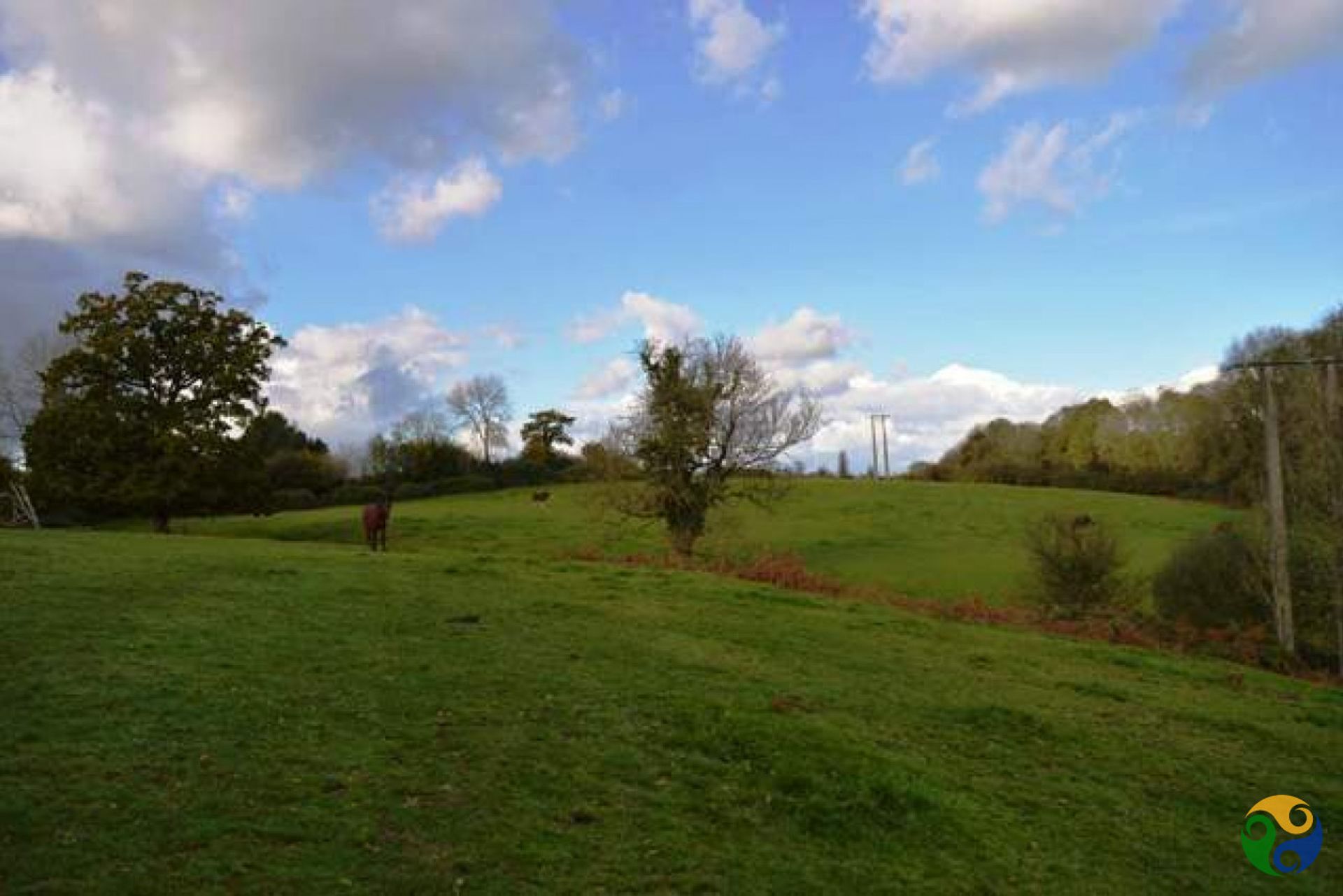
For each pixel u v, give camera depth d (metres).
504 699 12.22
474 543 58.00
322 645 14.16
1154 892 9.35
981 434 126.44
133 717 10.11
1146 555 59.81
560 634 16.81
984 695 16.25
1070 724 14.95
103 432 50.38
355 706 11.28
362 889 6.99
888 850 9.15
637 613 19.92
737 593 24.55
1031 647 22.38
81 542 25.78
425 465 99.56
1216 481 81.56
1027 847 9.81
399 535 60.94
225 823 7.79
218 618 15.44
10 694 10.55
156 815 7.81
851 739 12.12
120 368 51.72
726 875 8.08
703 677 14.61
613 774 10.03
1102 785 12.35
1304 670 30.06
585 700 12.52
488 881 7.37
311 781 8.88
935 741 13.05
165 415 51.94
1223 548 39.22
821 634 20.09
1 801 7.74
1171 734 15.30
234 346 54.72
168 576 19.45
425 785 9.12
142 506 52.09
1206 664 23.72
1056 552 42.22
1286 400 38.97
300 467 90.69
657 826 8.88
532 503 77.06
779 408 46.59
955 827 9.87
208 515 56.25
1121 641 27.56
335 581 20.30
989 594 47.84
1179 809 11.91
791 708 13.38
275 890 6.81
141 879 6.75
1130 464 101.56
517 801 9.02
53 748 9.03
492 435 122.94
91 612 15.15
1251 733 16.14
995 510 77.56
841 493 85.56
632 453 46.53
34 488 50.56
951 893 8.50
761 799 9.87
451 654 14.34
